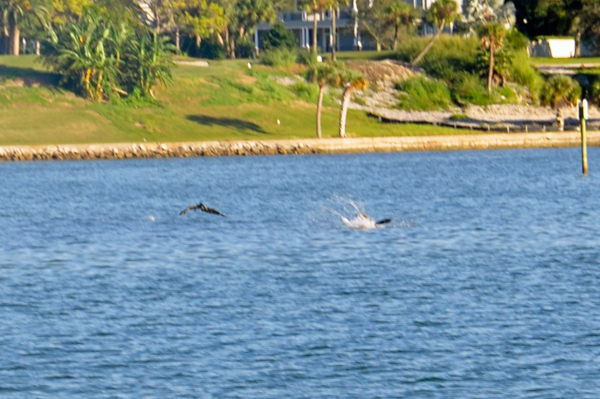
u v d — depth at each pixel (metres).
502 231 156.38
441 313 97.69
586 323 92.75
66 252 140.50
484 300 103.06
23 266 128.12
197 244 145.75
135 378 79.00
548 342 86.75
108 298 106.88
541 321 93.69
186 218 182.00
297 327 93.06
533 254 132.25
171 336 90.50
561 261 126.44
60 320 97.00
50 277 119.69
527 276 116.00
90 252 140.00
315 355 84.06
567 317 95.06
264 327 93.19
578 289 107.75
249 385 77.00
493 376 78.25
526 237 149.25
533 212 186.50
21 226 176.12
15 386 77.50
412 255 132.12
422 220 174.75
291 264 126.56
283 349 85.94
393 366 81.00
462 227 162.25
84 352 85.81
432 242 143.88
